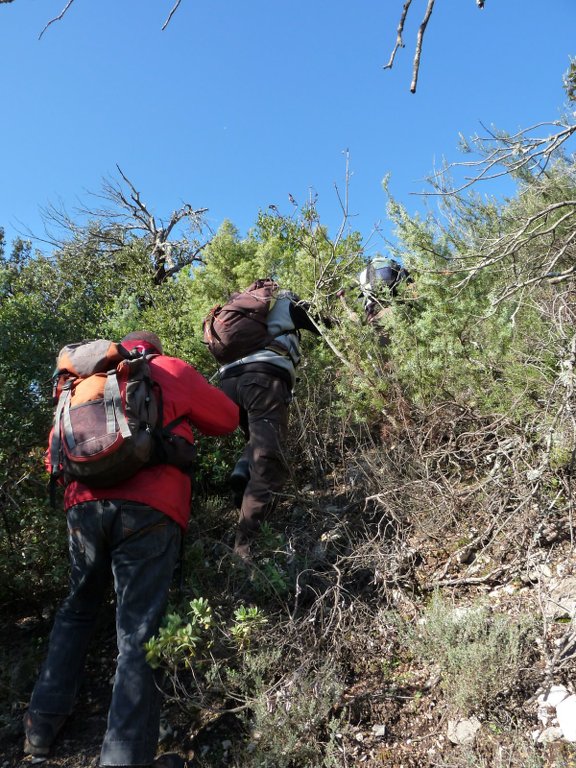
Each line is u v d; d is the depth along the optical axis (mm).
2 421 3203
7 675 2863
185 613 2715
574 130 2441
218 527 3738
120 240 10086
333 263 4473
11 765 2469
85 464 2439
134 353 2686
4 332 3377
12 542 3225
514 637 2354
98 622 3172
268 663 2547
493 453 3156
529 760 1996
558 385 2875
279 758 2223
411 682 2496
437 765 2135
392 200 3762
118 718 2240
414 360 3688
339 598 2977
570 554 2764
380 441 4059
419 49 1519
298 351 3684
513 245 2797
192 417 2818
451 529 3193
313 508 3639
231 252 4949
